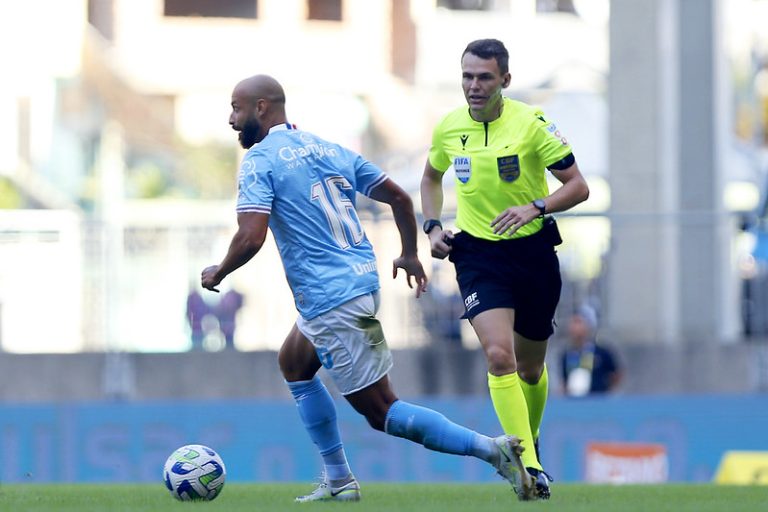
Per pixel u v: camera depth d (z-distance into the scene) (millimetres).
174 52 138125
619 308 47531
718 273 47781
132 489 26672
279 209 19734
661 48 53188
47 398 48156
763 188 48188
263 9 139250
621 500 20781
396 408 19781
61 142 99438
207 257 48000
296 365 20938
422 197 23656
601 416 42812
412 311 47562
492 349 21688
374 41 136500
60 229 48094
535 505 18797
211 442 43344
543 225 22438
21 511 17938
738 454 38875
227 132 127375
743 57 93188
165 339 48219
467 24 129000
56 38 99625
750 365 47500
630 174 53375
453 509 17766
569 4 129125
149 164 116688
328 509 17922
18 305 48188
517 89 67625
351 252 19875
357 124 127000
